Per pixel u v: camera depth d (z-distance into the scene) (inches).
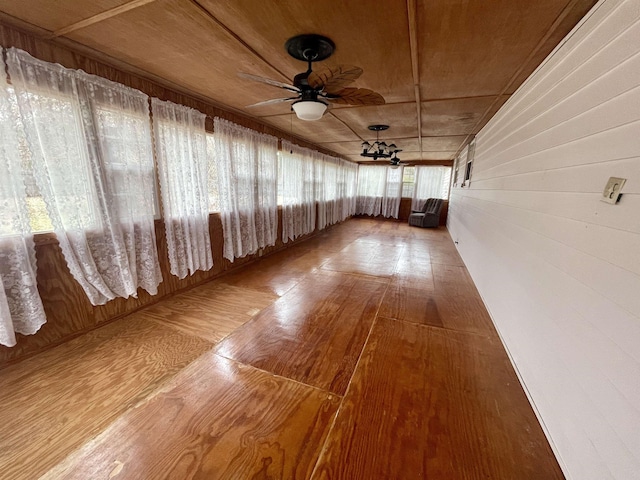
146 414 55.3
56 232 70.6
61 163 69.8
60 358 71.7
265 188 160.9
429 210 313.1
